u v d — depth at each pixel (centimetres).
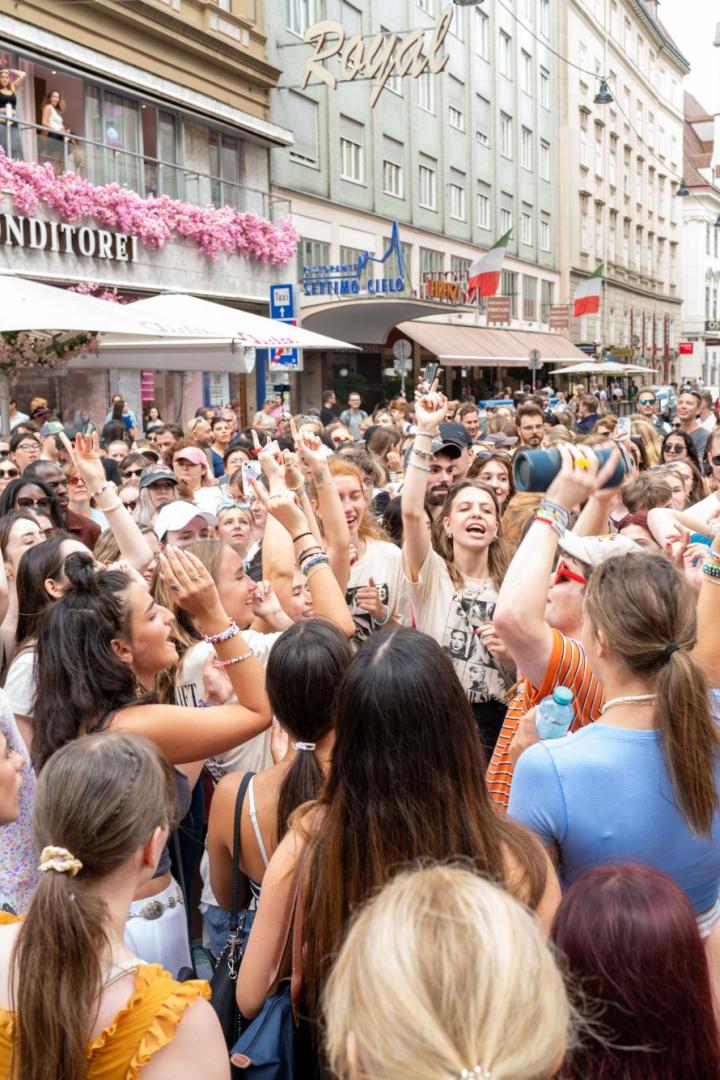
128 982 188
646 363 6106
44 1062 178
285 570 433
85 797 191
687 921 166
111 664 283
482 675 420
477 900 131
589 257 5144
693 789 224
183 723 280
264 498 394
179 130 2025
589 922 166
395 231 2388
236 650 286
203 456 786
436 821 207
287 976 231
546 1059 121
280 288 1839
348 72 2256
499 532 466
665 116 6588
